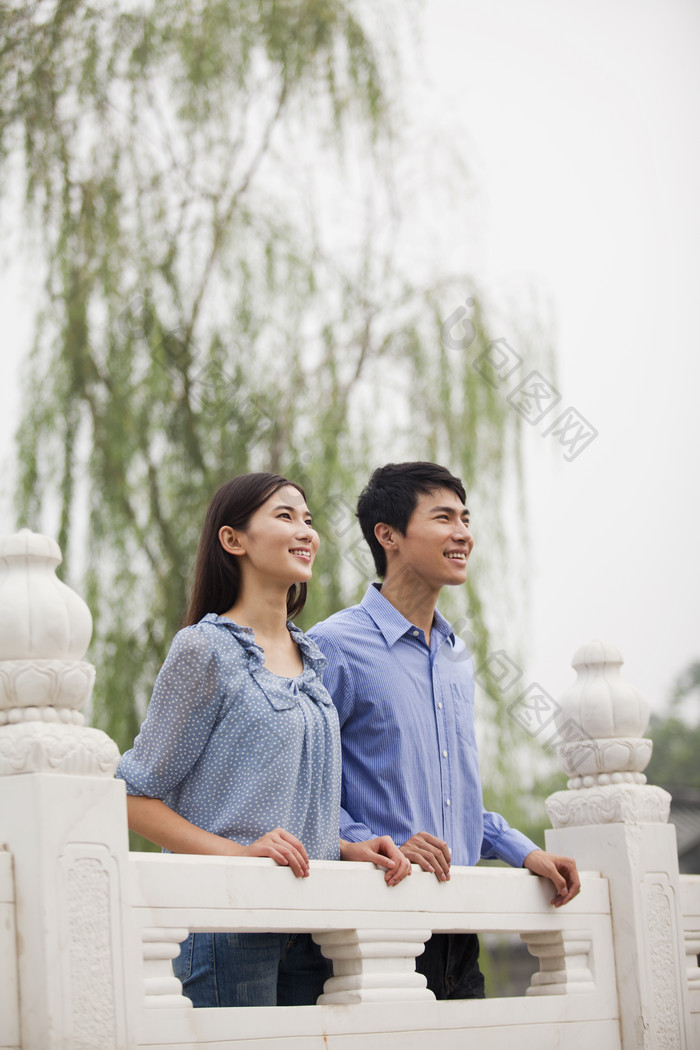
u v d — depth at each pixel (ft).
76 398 23.93
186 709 9.57
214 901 8.41
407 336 26.58
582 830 12.97
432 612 12.75
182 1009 8.00
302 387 25.71
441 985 11.92
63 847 7.34
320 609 23.15
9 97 25.21
